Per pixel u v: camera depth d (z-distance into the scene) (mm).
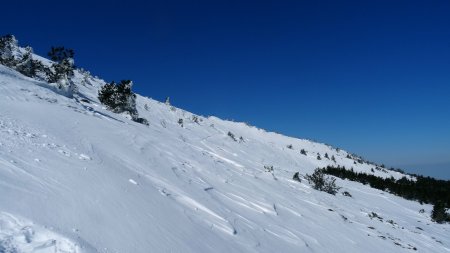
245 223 10555
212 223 9016
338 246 12312
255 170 24375
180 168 14703
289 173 32188
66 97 21094
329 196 24094
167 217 7516
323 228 14211
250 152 44781
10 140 8070
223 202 12203
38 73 29547
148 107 48812
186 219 8188
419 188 45812
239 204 12922
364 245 13711
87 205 5922
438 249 17266
